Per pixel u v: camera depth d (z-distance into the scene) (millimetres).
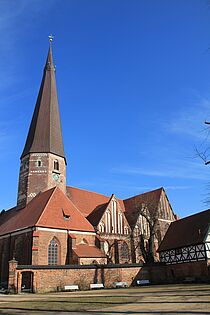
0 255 53062
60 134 66188
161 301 17422
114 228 58688
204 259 41469
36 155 61250
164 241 52250
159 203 69500
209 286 28859
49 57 73625
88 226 53500
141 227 63750
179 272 45000
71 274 37688
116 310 14492
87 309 15844
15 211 61250
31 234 46406
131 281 41875
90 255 47156
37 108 68312
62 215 50906
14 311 16766
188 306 14383
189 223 49719
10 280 35031
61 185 61688
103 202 69000
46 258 45312
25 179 60312
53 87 70562
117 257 56281
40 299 25094
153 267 45219
